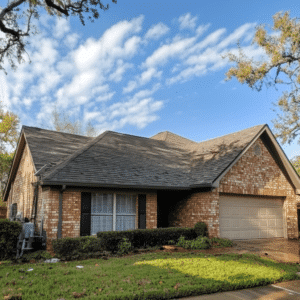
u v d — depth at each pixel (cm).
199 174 1418
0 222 890
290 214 1662
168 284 588
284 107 2025
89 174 1134
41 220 1075
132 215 1251
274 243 1365
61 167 1115
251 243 1330
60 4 1218
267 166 1603
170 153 1841
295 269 823
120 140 1767
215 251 1063
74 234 1059
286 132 2114
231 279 650
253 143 1539
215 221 1288
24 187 1519
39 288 544
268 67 1664
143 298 516
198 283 609
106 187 1170
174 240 1193
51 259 862
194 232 1264
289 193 1683
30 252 1005
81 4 1224
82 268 722
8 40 1288
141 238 1087
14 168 1753
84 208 1103
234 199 1449
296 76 1750
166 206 1545
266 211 1592
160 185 1248
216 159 1516
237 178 1433
